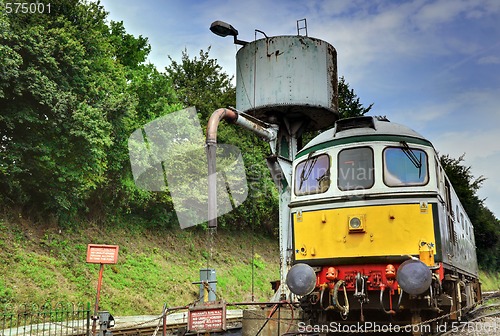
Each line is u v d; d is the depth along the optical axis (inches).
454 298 439.5
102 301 769.6
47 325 597.9
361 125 437.1
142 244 1035.9
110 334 429.4
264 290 1167.0
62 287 743.1
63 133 762.2
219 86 1323.8
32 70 700.7
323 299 411.2
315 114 610.5
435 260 377.4
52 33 761.6
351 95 1180.5
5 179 757.3
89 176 848.3
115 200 1032.2
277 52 603.2
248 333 470.6
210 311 358.3
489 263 2032.5
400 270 350.6
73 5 850.1
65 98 737.0
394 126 427.5
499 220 2006.6
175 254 1089.4
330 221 407.2
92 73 854.5
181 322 681.0
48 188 828.6
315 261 406.6
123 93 947.3
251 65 615.5
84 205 930.1
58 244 840.9
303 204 424.2
